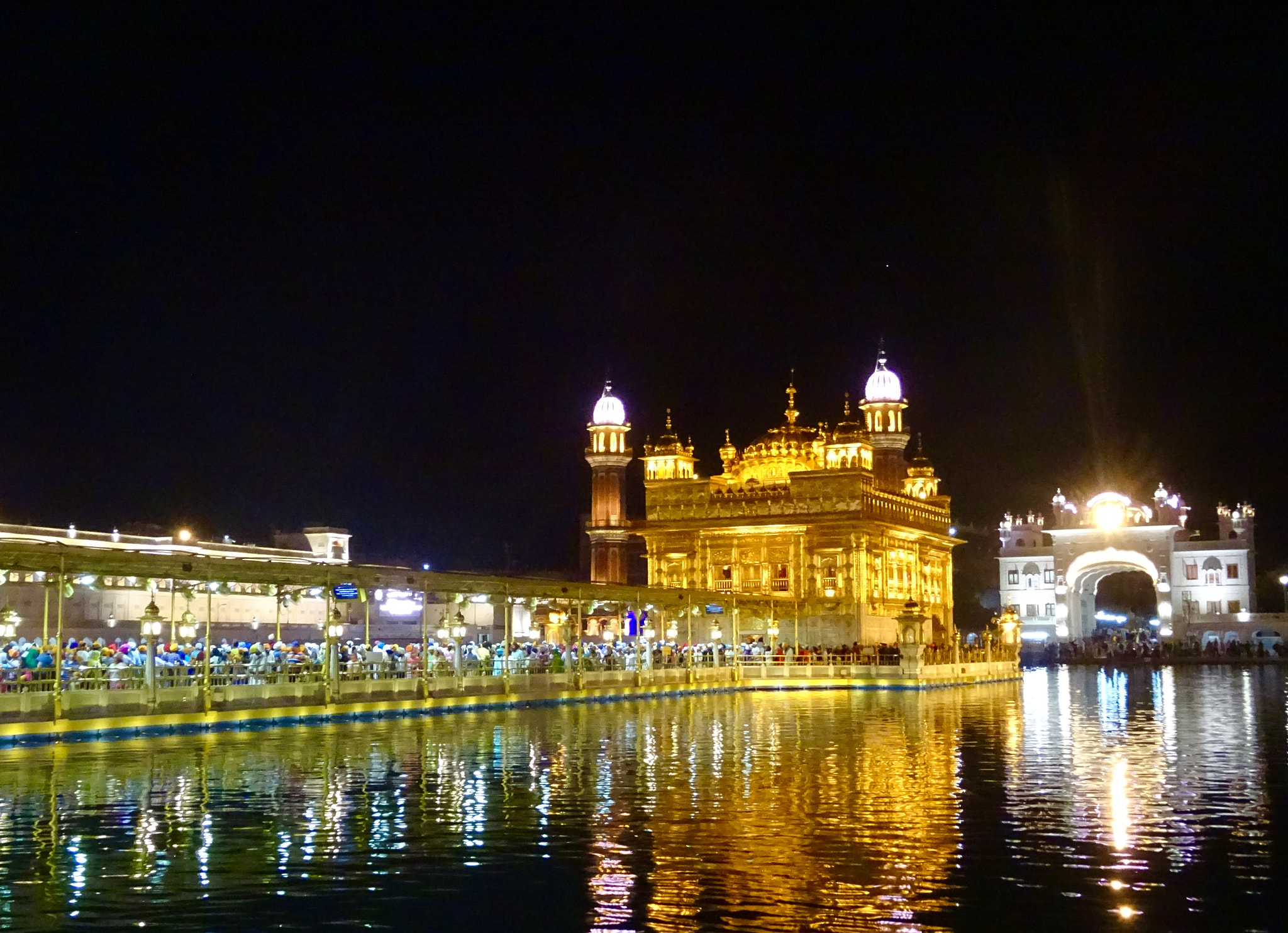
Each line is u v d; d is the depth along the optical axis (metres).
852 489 86.19
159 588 50.84
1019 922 19.11
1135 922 19.11
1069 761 36.38
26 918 19.22
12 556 37.81
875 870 22.09
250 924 18.95
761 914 19.48
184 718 42.41
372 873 21.89
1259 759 36.75
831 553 86.69
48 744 38.19
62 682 41.34
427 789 30.34
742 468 94.88
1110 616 156.75
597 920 19.19
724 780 32.31
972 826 25.86
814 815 27.06
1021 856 23.09
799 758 37.00
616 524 95.06
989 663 86.25
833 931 18.67
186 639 52.06
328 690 48.31
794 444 93.44
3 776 32.00
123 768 33.56
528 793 29.94
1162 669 111.00
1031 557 141.38
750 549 89.62
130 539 70.94
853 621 85.00
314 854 23.17
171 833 24.97
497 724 47.84
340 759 35.94
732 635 86.94
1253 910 19.64
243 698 45.44
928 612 95.94
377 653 54.19
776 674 78.31
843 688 77.44
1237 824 26.16
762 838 24.67
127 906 19.86
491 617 85.44
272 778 31.94
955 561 152.25
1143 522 135.75
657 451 95.75
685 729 46.41
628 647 73.50
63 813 26.92
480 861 22.70
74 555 39.50
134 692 41.94
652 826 25.84
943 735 44.50
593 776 32.91
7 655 43.31
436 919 19.28
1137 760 36.66
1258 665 115.38
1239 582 132.12
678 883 21.22
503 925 19.00
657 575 92.38
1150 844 24.17
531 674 59.72
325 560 83.19
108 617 61.47
